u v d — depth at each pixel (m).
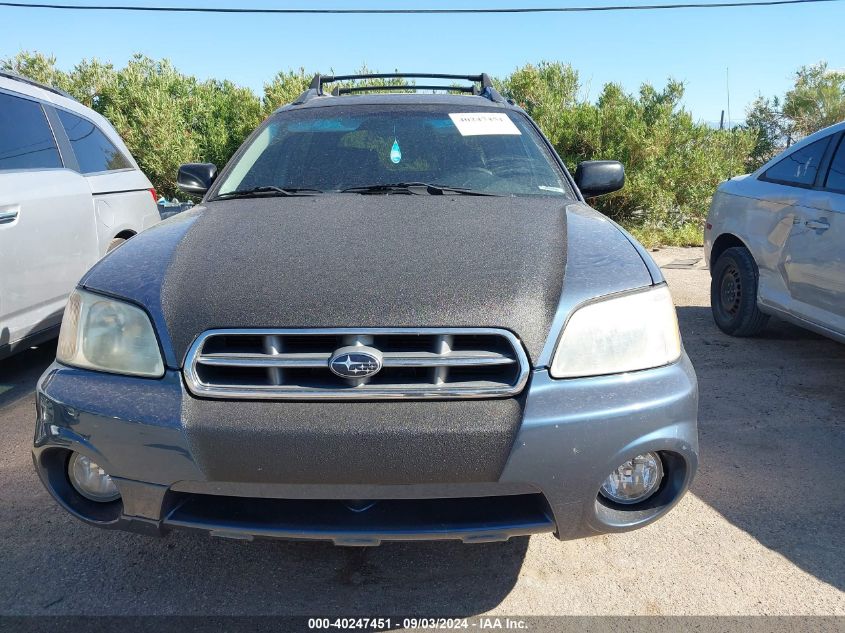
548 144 3.25
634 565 2.37
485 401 1.80
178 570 2.33
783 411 3.67
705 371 4.32
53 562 2.37
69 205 4.14
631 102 11.71
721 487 2.88
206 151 12.43
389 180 2.90
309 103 3.54
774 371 4.31
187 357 1.84
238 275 2.00
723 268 5.16
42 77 13.10
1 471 3.01
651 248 9.95
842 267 3.79
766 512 2.69
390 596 2.21
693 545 2.48
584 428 1.79
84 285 2.09
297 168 3.01
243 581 2.27
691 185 11.45
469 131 3.20
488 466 1.76
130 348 1.91
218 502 1.91
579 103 12.11
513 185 2.90
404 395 1.78
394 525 1.82
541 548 2.47
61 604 2.15
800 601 2.18
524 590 2.24
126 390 1.86
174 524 1.88
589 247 2.18
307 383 1.82
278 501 1.89
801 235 4.18
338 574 2.31
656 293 2.03
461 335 1.83
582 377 1.84
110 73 13.34
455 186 2.88
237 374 1.84
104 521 1.96
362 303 1.86
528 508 1.87
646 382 1.88
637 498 1.95
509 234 2.24
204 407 1.80
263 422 1.76
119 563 2.36
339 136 3.18
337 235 2.23
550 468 1.78
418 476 1.76
